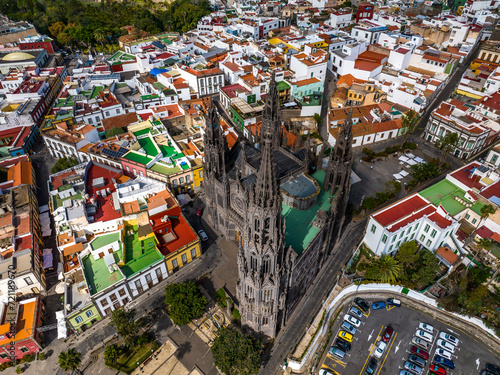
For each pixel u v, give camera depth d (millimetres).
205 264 100625
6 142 151125
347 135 84938
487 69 178625
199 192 125062
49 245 106312
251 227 62125
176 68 190875
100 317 86938
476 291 83812
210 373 77062
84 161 137375
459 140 137375
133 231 100562
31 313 84000
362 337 83125
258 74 171125
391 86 166500
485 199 97562
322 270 98500
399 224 94250
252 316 78625
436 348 80125
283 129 110375
